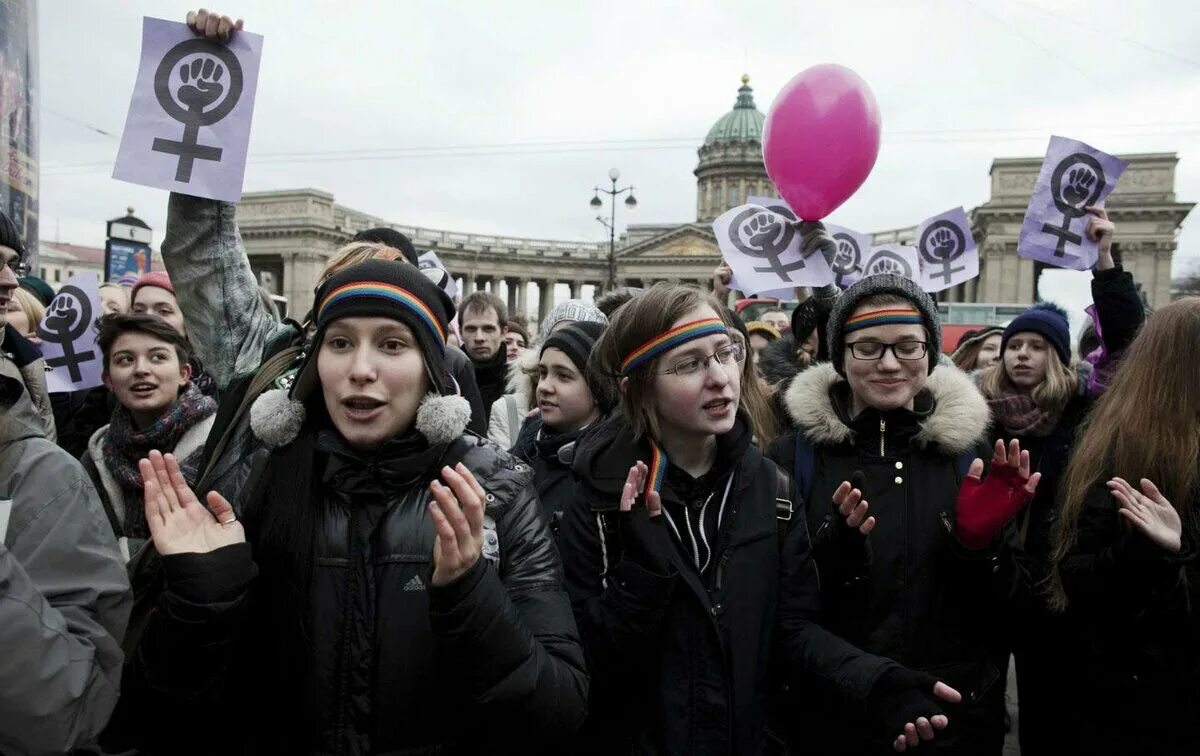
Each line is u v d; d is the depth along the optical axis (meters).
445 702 1.92
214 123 2.65
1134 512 2.46
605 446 2.70
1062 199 4.56
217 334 2.77
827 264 4.73
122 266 15.33
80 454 5.38
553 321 4.47
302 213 57.94
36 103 8.95
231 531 1.88
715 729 2.37
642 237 73.56
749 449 2.65
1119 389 2.92
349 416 1.98
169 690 1.78
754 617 2.45
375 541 1.96
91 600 1.98
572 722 1.93
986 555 2.65
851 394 3.27
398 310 1.97
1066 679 2.92
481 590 1.77
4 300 2.58
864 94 4.41
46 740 1.76
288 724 1.91
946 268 7.48
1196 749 2.58
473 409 4.41
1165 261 42.00
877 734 2.34
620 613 2.26
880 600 2.83
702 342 2.45
